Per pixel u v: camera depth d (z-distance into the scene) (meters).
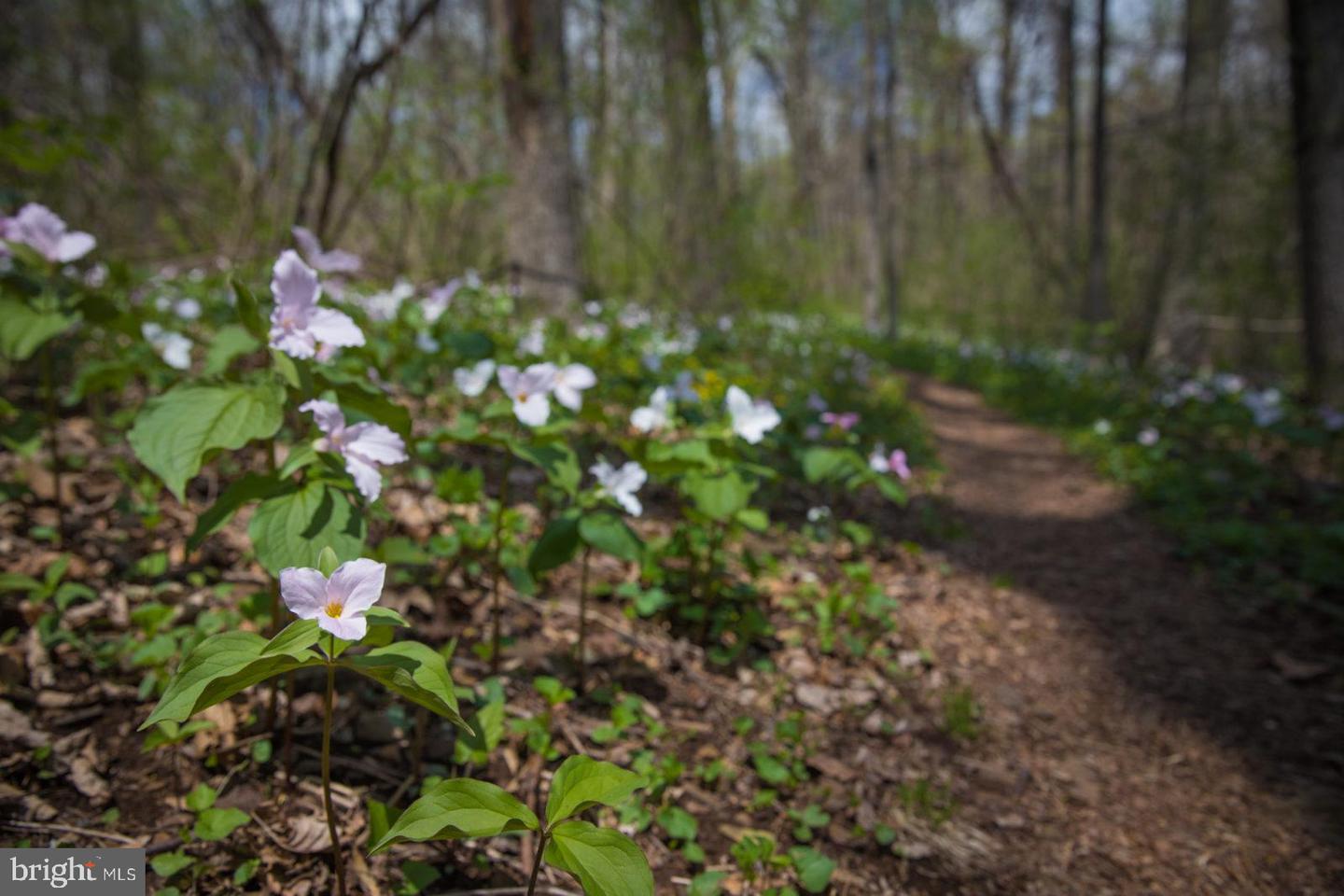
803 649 3.06
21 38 6.05
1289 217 11.98
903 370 14.02
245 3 5.32
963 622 3.70
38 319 2.17
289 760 1.82
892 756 2.56
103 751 1.86
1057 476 6.98
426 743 2.08
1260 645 3.72
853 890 1.99
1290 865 2.28
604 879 1.12
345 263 2.29
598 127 7.85
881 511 5.15
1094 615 4.02
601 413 2.44
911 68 17.97
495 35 7.29
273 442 1.79
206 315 4.87
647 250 8.36
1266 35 12.88
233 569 2.68
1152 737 2.93
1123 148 15.62
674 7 7.73
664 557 3.15
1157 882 2.18
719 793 2.23
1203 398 8.09
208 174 6.59
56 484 2.54
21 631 2.15
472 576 2.87
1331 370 7.13
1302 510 5.54
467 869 1.75
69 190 5.99
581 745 2.25
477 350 3.83
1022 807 2.44
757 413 2.76
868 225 18.38
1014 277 23.34
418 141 6.96
